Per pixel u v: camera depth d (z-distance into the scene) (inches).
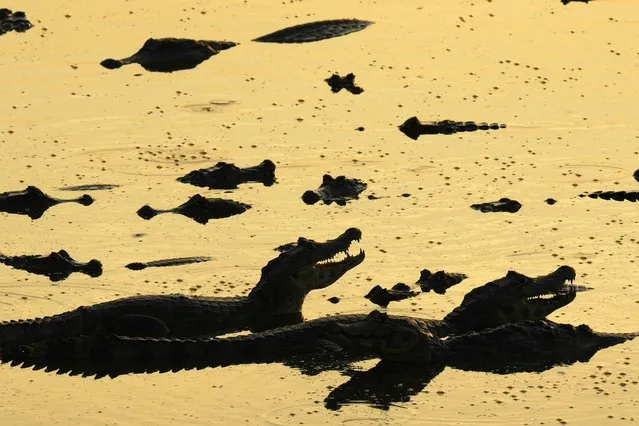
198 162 3622.0
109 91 4173.2
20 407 2305.6
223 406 2313.0
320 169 3563.0
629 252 2999.5
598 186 3442.4
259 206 3319.4
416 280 2839.6
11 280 2854.3
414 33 4749.0
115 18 4950.8
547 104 4055.1
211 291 2792.8
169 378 2432.3
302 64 4431.6
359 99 4099.4
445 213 3243.1
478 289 2655.0
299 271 2696.9
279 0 5211.6
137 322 2581.2
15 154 3666.3
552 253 2992.1
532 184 3452.3
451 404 2319.1
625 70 4372.5
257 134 3821.4
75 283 2834.6
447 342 2527.1
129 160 3634.4
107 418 2266.2
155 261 2962.6
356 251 2997.0
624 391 2362.2
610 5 5137.8
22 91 4158.5
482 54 4520.2
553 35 4736.7
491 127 3865.7
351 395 2354.8
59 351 2508.6
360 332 2470.5
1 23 4805.6
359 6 5103.3
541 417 2262.6
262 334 2536.9
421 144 3745.1
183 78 4301.2
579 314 2682.1
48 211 3297.2
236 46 4616.1
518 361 2498.8
